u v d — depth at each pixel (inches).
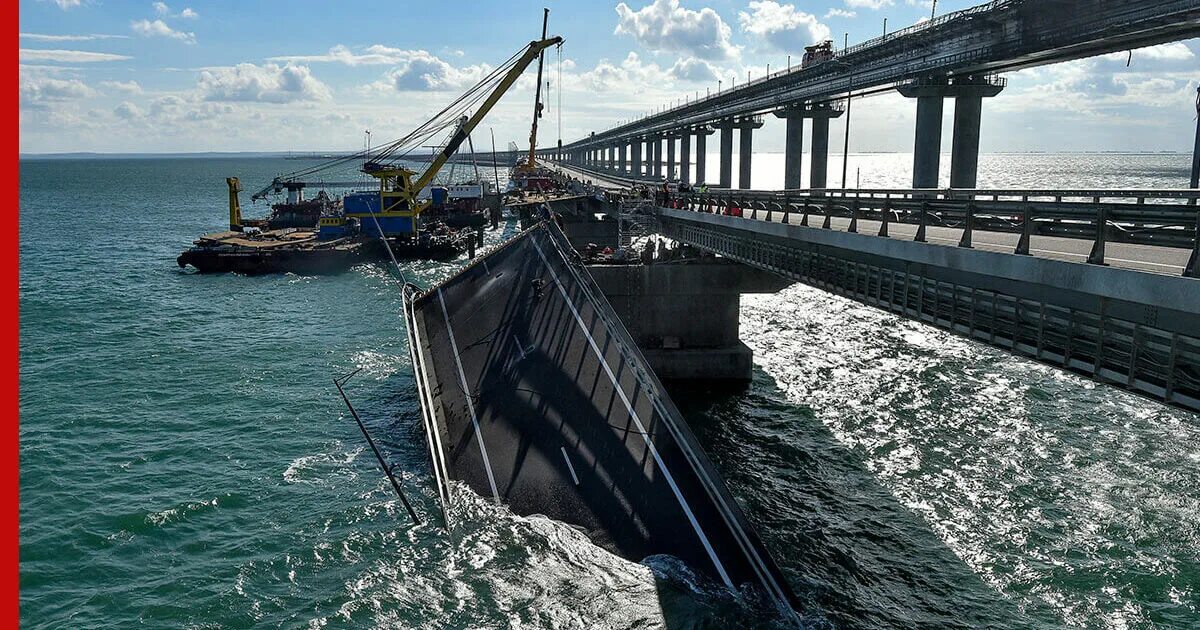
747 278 2030.0
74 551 1135.0
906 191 1357.0
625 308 2049.7
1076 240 1126.4
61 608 1001.5
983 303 1007.0
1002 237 1220.5
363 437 1569.9
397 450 1496.1
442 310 2047.2
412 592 1000.2
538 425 1316.4
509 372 1524.4
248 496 1302.9
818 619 960.9
